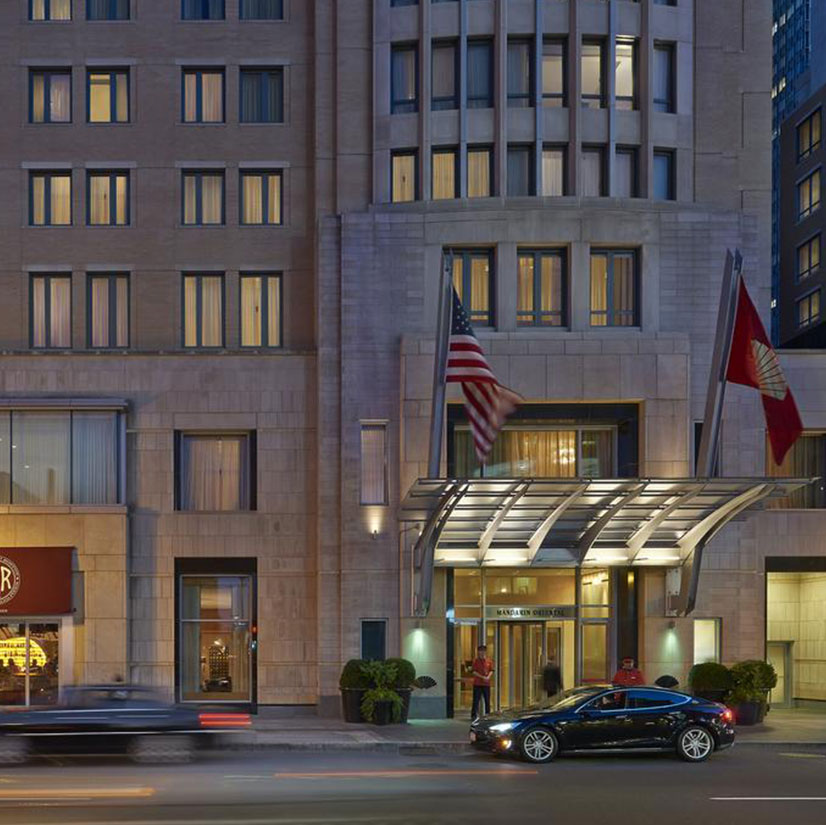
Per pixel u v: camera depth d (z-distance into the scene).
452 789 18.91
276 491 33.16
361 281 32.69
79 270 34.44
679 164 33.91
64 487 32.62
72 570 32.25
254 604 33.06
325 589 32.38
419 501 29.53
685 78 34.09
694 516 30.72
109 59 34.84
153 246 34.59
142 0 35.03
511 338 32.06
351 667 30.66
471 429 30.98
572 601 32.69
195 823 15.35
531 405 32.25
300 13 35.25
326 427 32.72
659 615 32.25
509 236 32.56
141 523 32.88
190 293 34.78
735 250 32.62
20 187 34.50
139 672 32.47
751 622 32.59
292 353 33.38
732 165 34.25
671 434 31.88
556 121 33.53
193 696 32.88
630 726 23.12
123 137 34.78
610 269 33.03
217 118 35.12
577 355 31.98
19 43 34.78
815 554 33.44
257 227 34.78
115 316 34.62
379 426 32.56
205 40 35.06
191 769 21.52
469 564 31.41
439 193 33.72
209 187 35.12
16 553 32.09
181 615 32.94
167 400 33.19
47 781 19.64
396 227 32.75
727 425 32.69
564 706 23.41
